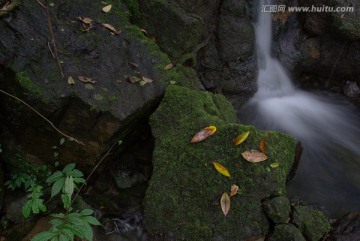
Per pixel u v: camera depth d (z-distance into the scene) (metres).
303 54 6.06
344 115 5.74
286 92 6.20
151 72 3.90
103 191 3.78
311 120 5.62
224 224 3.13
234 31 5.51
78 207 3.51
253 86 5.77
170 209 3.25
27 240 3.27
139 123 3.86
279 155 3.42
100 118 3.42
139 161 4.03
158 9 4.61
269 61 6.14
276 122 5.52
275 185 3.24
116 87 3.62
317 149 5.03
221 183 3.25
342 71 6.03
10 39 3.52
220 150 3.38
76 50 3.76
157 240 3.24
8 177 3.59
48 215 3.44
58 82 3.41
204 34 5.29
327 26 5.76
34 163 3.55
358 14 5.41
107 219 3.55
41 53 3.56
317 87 6.29
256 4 5.76
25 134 3.49
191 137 3.50
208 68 5.50
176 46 4.66
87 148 3.51
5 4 3.72
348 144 5.14
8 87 3.36
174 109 3.71
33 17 3.74
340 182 4.48
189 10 4.90
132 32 4.14
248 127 3.46
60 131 3.39
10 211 3.35
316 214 3.30
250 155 3.29
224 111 4.18
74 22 3.95
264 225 3.13
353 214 3.70
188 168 3.36
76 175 2.97
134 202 3.72
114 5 4.33
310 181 4.47
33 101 3.26
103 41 3.94
